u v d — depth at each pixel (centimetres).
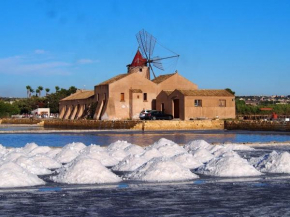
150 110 6181
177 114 6206
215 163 1806
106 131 5175
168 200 1335
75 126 6688
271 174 1778
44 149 2403
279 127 5125
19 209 1231
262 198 1361
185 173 1689
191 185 1552
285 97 16175
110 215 1177
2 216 1165
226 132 4931
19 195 1390
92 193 1423
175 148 2289
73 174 1616
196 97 6025
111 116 6384
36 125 7900
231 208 1244
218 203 1299
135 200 1334
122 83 6494
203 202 1310
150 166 1706
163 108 6391
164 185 1550
